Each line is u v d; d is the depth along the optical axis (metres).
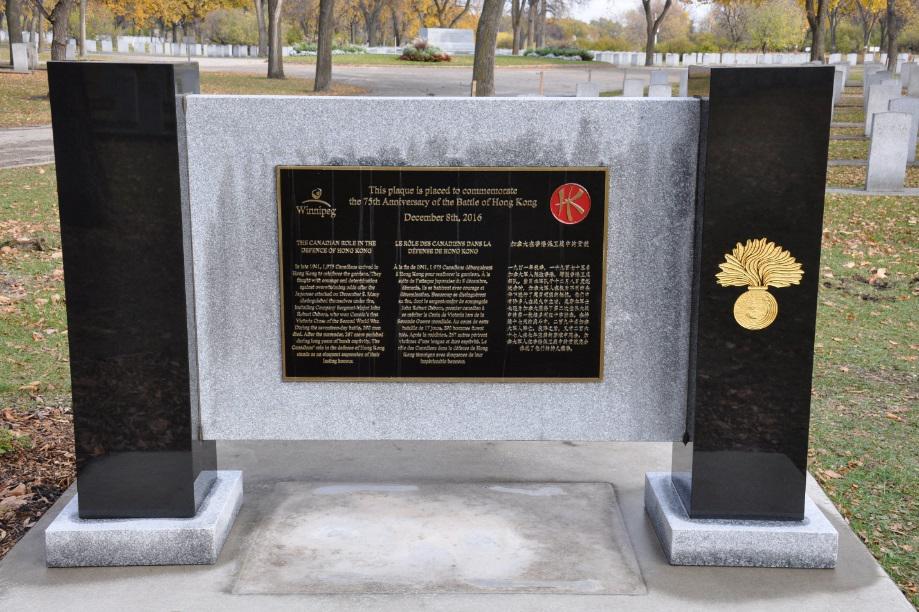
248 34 74.44
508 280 4.77
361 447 6.06
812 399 7.15
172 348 4.48
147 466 4.56
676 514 4.64
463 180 4.68
